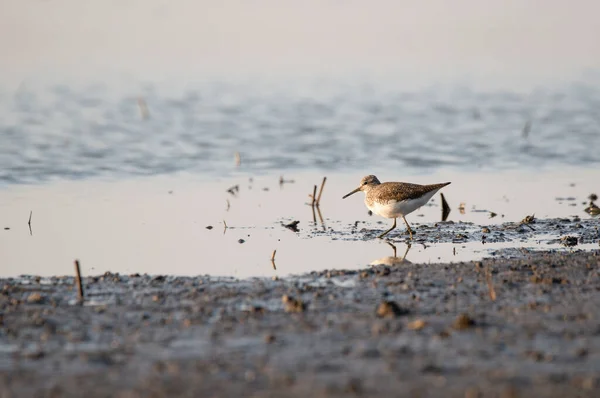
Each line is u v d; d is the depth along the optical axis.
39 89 30.36
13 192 19.16
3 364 9.16
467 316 10.07
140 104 27.27
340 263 13.70
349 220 17.09
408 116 27.28
